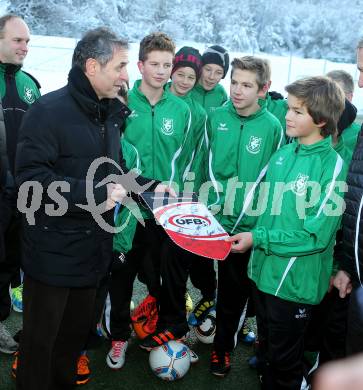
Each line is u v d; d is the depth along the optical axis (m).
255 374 2.34
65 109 1.50
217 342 2.27
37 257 1.57
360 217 1.58
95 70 1.48
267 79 2.14
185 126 2.37
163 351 2.21
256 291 1.93
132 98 2.27
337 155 1.74
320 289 1.82
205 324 2.55
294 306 1.77
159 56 2.15
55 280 1.56
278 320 1.80
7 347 2.36
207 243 1.69
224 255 1.66
